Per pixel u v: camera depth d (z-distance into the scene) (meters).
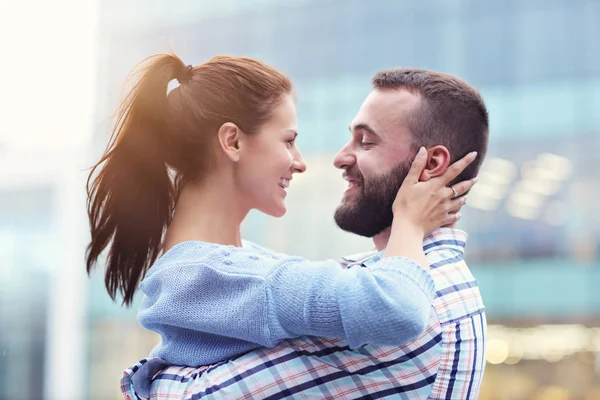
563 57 7.35
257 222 7.46
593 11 7.29
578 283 7.29
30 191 8.14
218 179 1.19
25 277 8.15
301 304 1.01
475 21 7.53
